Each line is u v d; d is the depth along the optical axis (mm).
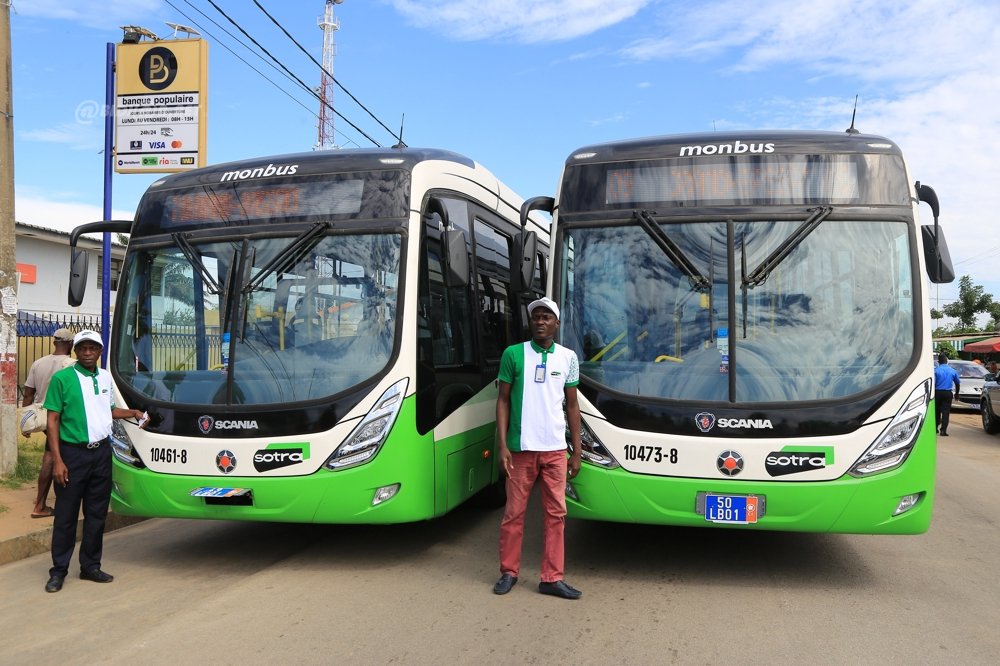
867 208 6070
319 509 6035
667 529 7777
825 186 6129
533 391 5711
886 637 4914
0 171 9016
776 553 6945
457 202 7441
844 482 5574
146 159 11453
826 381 5746
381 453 6055
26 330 16672
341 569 6398
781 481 5605
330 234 6504
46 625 5180
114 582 6191
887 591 5887
